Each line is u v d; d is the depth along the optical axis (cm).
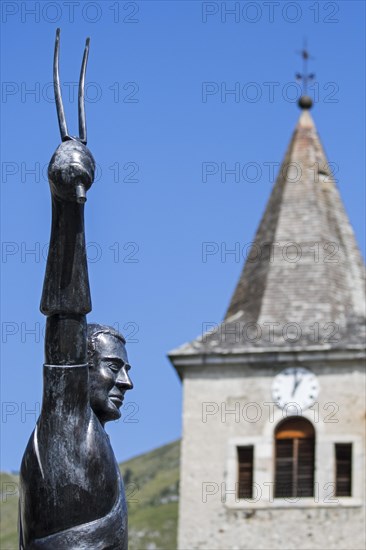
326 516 5725
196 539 5806
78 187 984
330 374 5856
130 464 12800
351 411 5816
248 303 6131
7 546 7062
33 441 1008
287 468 5825
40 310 1008
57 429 1003
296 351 5841
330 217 6425
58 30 1019
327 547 5691
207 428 5919
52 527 1000
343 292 6138
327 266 6222
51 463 1000
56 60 1017
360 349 5816
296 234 6350
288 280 6172
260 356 5881
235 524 5794
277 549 5725
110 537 1005
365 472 5734
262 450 5841
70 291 1002
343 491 5753
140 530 11075
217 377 5953
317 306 6047
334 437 5794
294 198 6475
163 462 12719
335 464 5784
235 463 5859
